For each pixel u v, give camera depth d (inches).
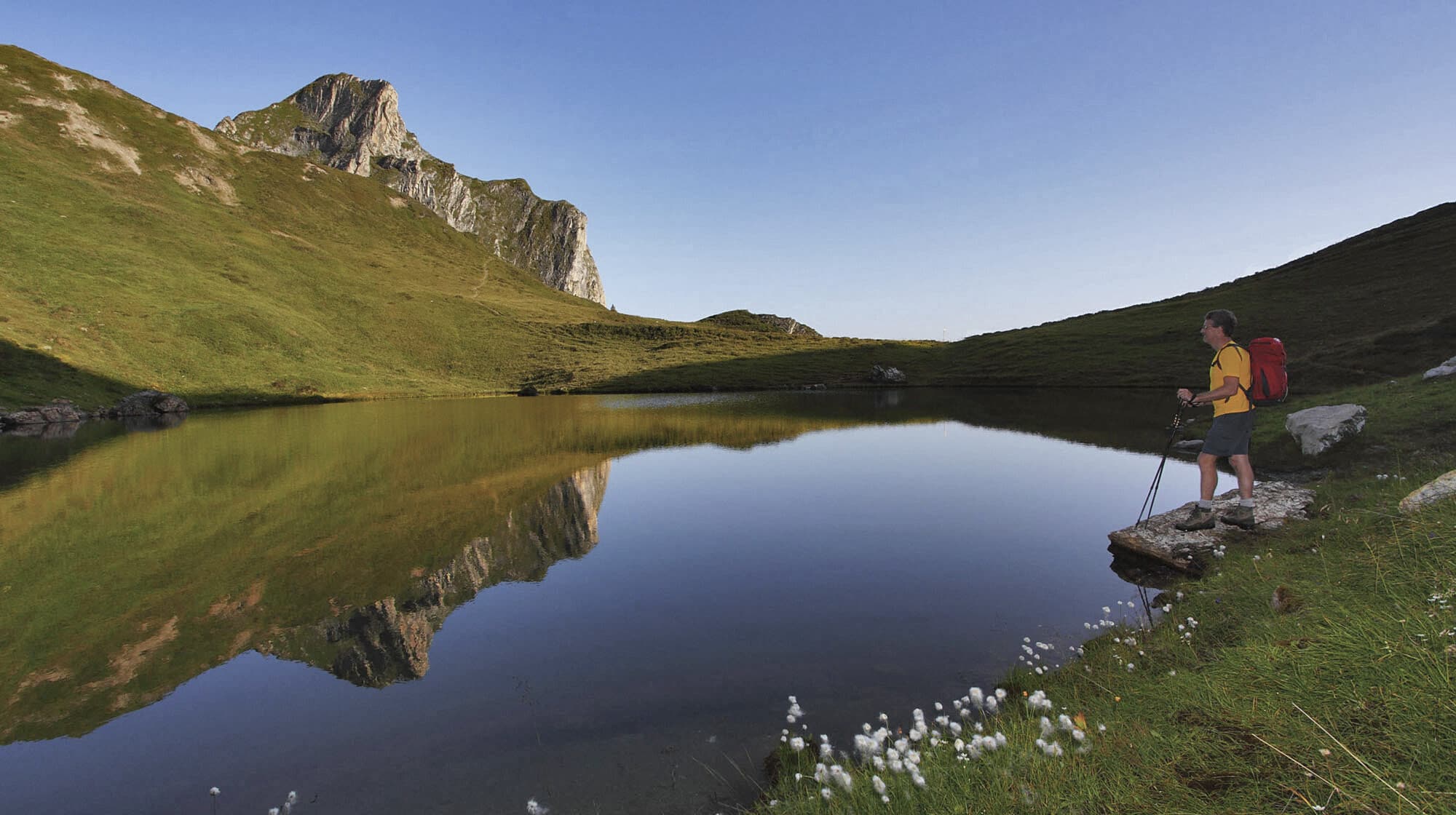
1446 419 548.4
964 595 327.6
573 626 299.3
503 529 486.3
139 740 209.8
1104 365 2613.2
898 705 216.8
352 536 470.9
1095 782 124.3
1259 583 244.5
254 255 4072.3
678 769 184.9
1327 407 622.5
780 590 342.6
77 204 3570.4
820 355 3757.4
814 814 142.3
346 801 175.6
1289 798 105.1
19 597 352.8
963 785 133.3
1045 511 516.4
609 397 2544.3
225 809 173.8
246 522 515.5
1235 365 336.8
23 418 1457.9
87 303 2480.3
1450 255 2687.0
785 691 231.0
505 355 3757.4
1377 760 105.1
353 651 278.4
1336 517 309.9
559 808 168.1
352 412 1865.2
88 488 679.1
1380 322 2122.3
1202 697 149.8
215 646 285.0
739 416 1546.5
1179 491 575.2
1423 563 190.7
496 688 239.1
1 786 185.8
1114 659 220.7
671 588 350.0
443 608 325.1
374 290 4355.3
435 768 189.3
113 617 321.4
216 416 1752.0
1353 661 136.3
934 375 3029.0
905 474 697.0
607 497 601.3
